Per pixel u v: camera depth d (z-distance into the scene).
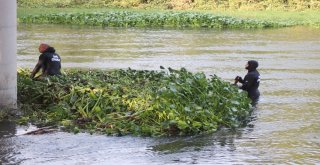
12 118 12.89
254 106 14.98
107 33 35.34
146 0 60.25
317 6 59.28
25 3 57.06
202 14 45.06
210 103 13.11
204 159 10.40
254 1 60.34
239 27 41.69
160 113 12.26
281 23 43.94
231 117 13.05
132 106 12.80
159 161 10.23
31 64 21.67
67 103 13.22
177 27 41.22
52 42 29.53
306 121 13.41
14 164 9.91
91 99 13.07
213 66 22.33
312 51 27.97
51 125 12.48
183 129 11.95
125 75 15.95
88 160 10.25
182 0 59.78
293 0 60.12
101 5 58.94
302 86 18.14
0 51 12.80
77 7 57.41
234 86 15.00
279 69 21.89
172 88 12.70
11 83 13.04
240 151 10.94
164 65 22.31
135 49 27.33
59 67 15.15
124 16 43.69
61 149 10.84
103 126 12.23
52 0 59.06
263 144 11.45
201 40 32.44
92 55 24.84
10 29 12.85
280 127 12.84
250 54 26.41
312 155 10.79
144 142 11.40
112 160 10.27
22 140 11.34
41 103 13.74
